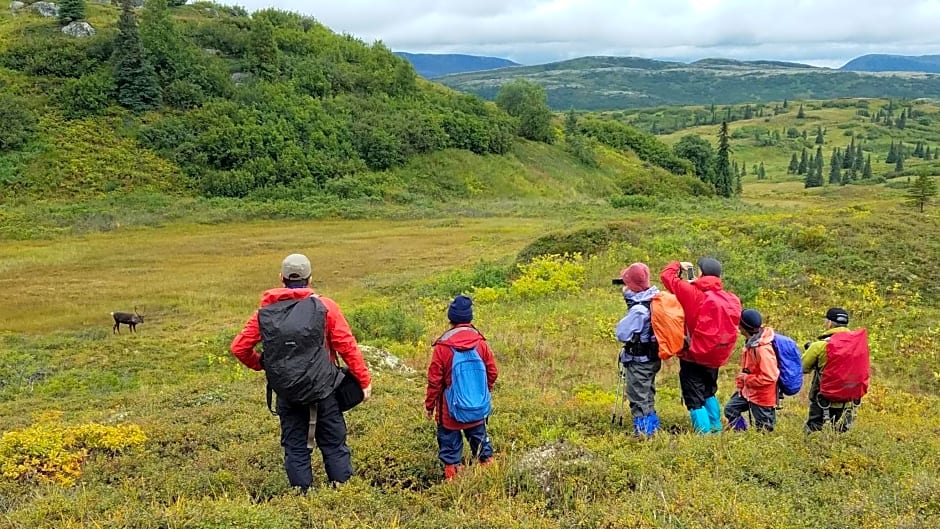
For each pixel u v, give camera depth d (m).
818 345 6.98
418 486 5.73
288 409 5.21
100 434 7.20
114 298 23.16
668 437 6.20
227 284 25.64
